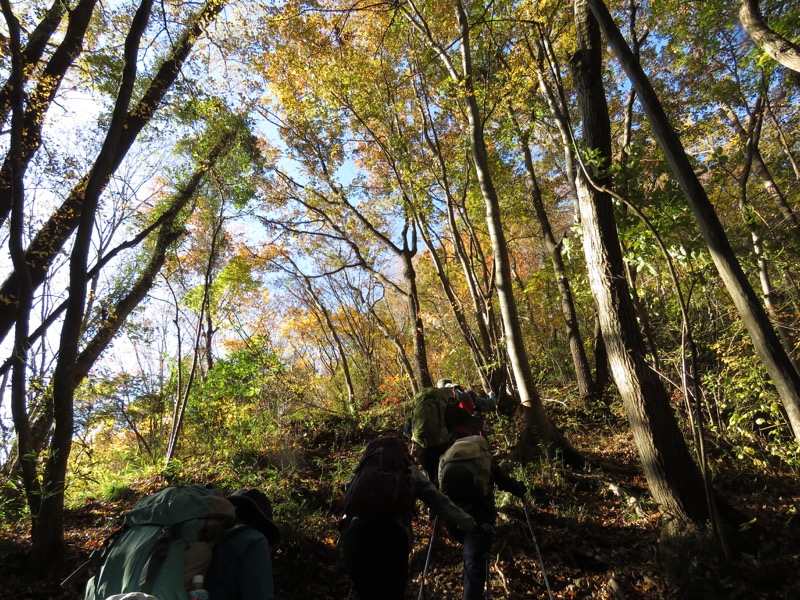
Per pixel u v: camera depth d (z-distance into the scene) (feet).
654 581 14.51
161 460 30.58
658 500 17.56
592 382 41.70
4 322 27.68
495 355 36.76
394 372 64.85
